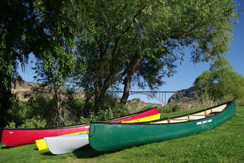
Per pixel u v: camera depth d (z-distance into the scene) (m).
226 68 23.91
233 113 8.80
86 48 14.64
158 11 11.75
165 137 6.47
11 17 8.57
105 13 12.34
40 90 15.00
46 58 9.66
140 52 13.87
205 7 13.61
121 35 13.37
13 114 14.30
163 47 16.81
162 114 13.77
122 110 14.89
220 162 4.02
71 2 9.39
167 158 4.73
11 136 8.68
